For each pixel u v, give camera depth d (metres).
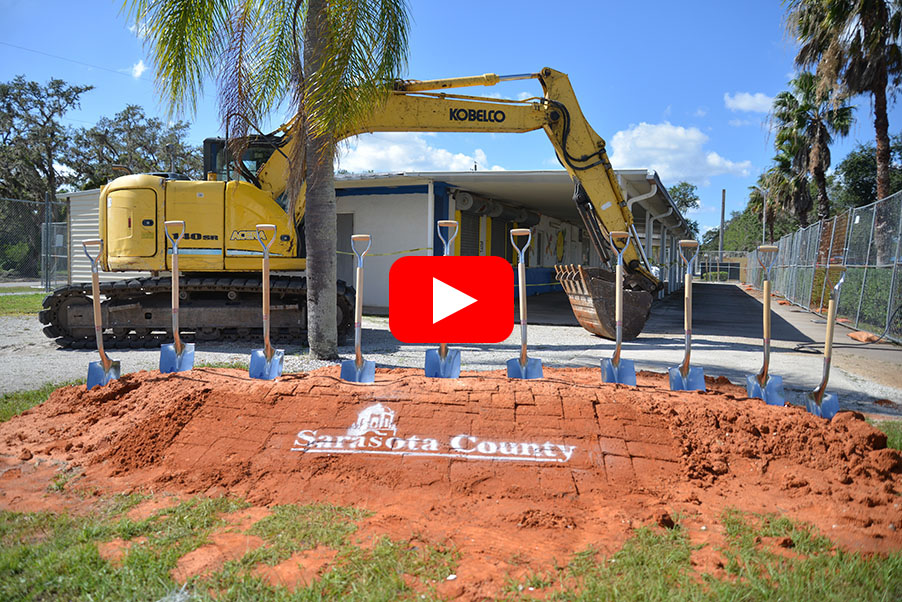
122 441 4.59
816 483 4.07
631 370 5.40
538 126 10.63
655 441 4.46
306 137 7.41
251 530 3.43
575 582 2.88
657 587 2.79
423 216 16.42
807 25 17.38
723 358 9.51
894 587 2.82
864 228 14.50
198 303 9.98
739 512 3.70
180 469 4.26
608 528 3.51
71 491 4.02
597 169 10.96
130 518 3.60
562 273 12.19
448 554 3.16
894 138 34.00
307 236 8.03
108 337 10.10
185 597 2.73
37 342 10.59
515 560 3.10
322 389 4.96
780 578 2.87
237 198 9.55
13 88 41.94
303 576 2.93
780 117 29.33
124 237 9.48
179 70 6.91
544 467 4.18
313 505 3.77
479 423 4.57
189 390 5.02
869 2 15.59
